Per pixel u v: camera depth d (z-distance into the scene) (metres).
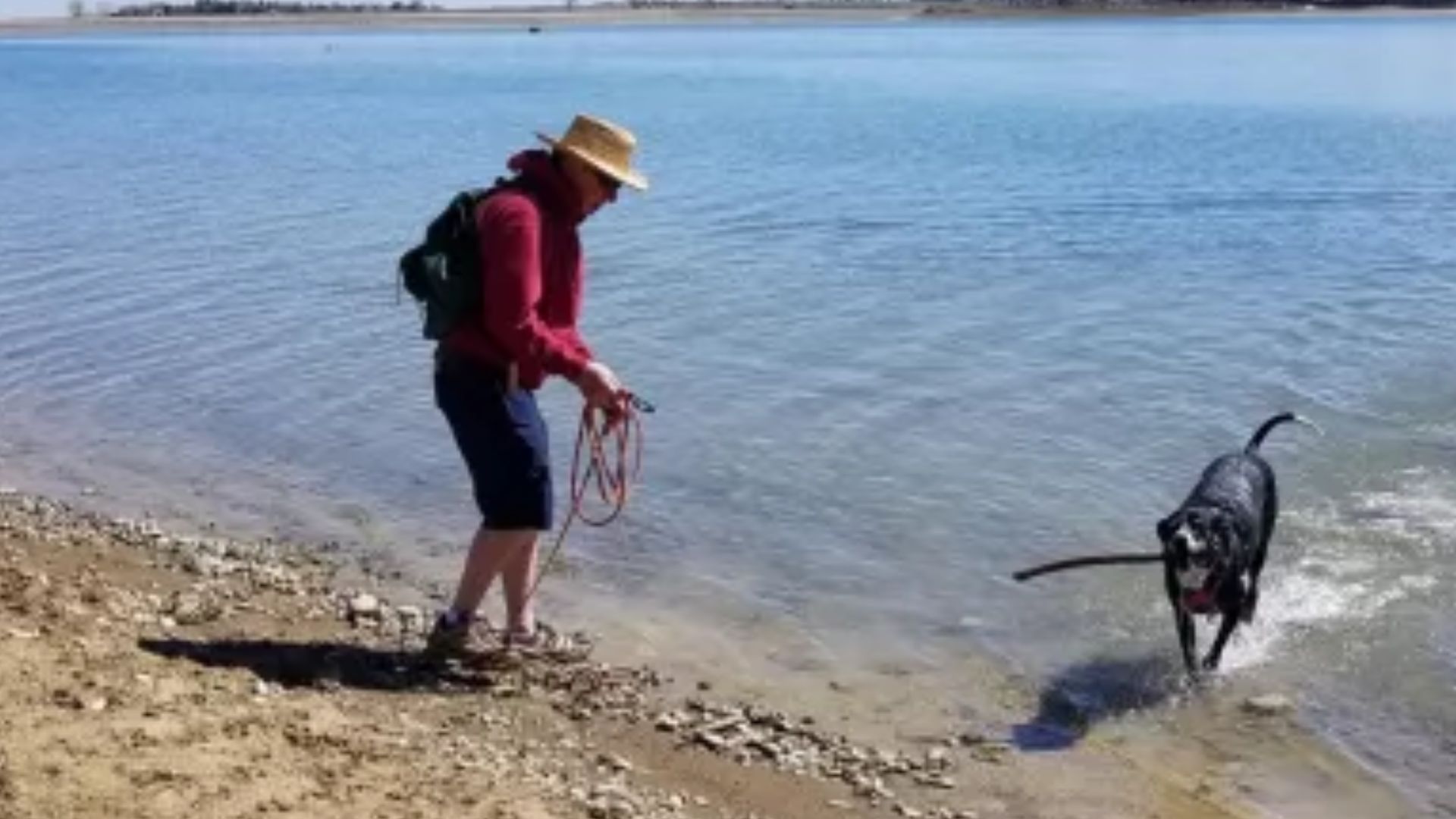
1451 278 18.05
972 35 127.56
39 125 45.25
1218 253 20.08
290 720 6.65
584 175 7.32
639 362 14.43
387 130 41.00
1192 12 194.12
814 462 11.47
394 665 7.90
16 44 182.25
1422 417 12.29
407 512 10.77
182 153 35.47
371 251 21.00
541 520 7.76
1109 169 29.05
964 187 26.97
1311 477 10.91
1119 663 8.23
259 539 10.21
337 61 97.25
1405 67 63.34
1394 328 15.44
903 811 6.70
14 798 5.42
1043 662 8.23
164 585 9.06
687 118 42.62
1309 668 8.09
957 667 8.19
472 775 6.43
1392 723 7.50
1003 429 12.24
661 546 9.84
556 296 7.43
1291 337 15.16
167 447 12.40
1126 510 10.42
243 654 7.84
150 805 5.51
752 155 32.47
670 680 7.96
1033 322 16.02
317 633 8.31
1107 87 53.25
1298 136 34.44
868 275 18.70
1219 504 8.02
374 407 13.34
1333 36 102.50
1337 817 6.68
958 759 7.20
